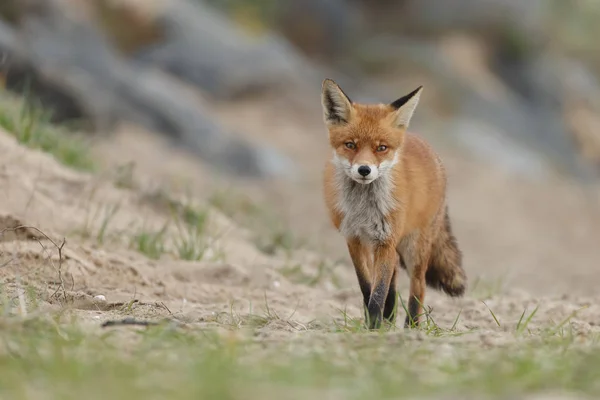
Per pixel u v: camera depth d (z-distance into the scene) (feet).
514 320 33.42
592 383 19.07
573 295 43.04
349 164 31.17
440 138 103.60
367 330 27.81
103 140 72.33
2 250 33.73
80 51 80.12
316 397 17.44
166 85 90.17
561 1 146.30
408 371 19.81
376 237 31.42
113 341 22.06
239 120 95.96
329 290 40.22
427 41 127.44
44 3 80.18
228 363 19.69
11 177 41.24
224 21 109.91
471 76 120.78
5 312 24.66
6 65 65.51
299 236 64.49
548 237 79.71
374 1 131.13
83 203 43.91
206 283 37.47
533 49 130.41
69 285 33.09
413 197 32.19
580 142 123.13
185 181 70.28
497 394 17.97
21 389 17.49
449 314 35.63
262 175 83.71
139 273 35.88
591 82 138.31
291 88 104.01
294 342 23.29
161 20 98.32
